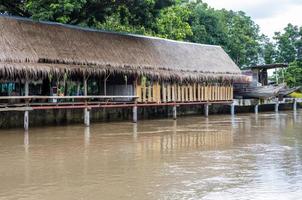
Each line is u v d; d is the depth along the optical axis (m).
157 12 33.16
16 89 25.88
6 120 24.00
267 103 40.41
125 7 32.56
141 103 29.05
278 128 24.19
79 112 27.66
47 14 28.11
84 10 32.12
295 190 9.89
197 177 11.26
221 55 37.88
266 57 58.06
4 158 14.30
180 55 33.22
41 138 19.52
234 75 36.19
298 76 51.69
